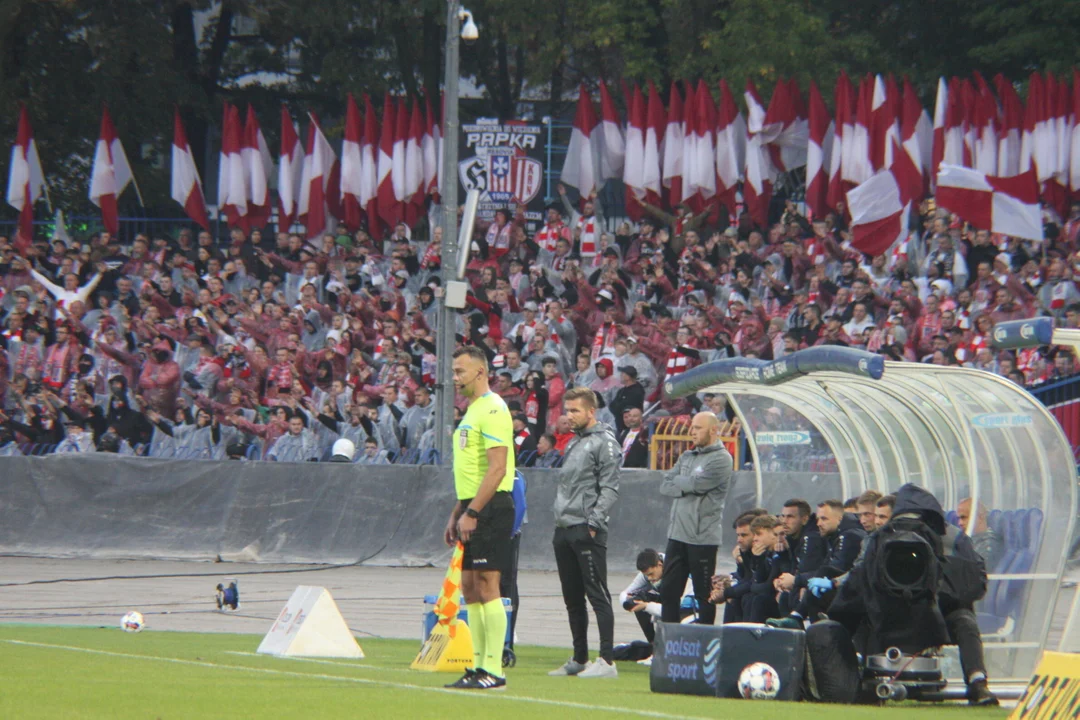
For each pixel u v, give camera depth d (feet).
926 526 79.36
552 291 243.40
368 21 361.92
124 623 120.47
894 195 222.07
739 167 255.50
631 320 230.07
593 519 95.04
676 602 104.01
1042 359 196.24
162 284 257.75
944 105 228.02
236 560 195.11
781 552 103.96
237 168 272.51
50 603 149.18
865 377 88.89
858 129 230.07
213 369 232.53
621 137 261.24
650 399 213.66
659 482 183.42
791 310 222.28
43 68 348.59
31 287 264.52
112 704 67.82
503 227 260.42
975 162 230.07
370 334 243.19
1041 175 225.56
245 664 92.48
